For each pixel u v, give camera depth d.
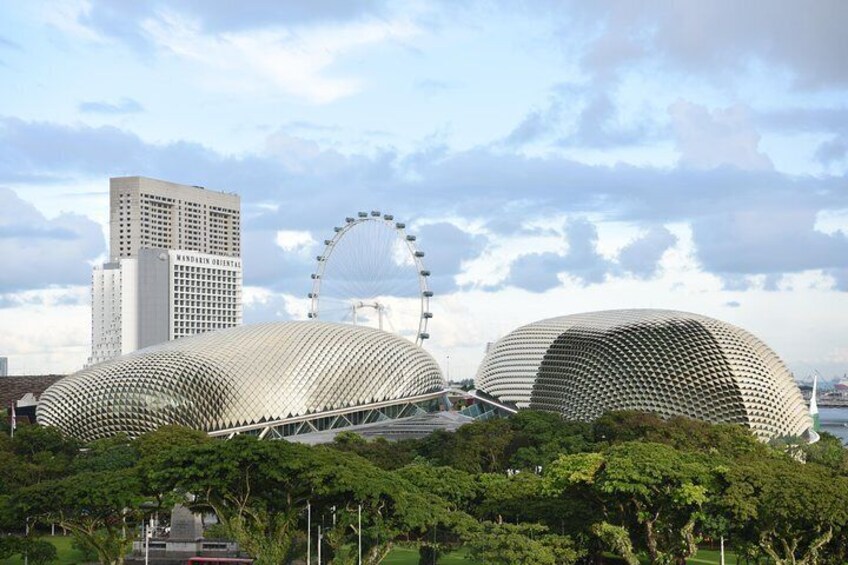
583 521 101.62
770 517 89.88
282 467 93.38
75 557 118.81
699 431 168.00
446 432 184.25
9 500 95.75
